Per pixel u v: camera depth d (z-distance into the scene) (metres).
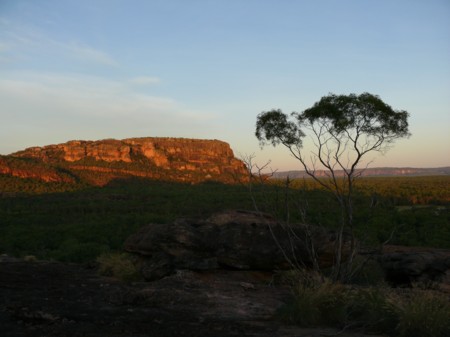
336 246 10.38
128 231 49.62
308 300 6.95
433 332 6.07
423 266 10.58
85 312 6.98
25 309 6.82
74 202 103.25
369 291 7.43
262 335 5.95
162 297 8.09
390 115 9.29
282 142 10.19
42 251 35.94
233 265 10.73
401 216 43.84
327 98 9.51
